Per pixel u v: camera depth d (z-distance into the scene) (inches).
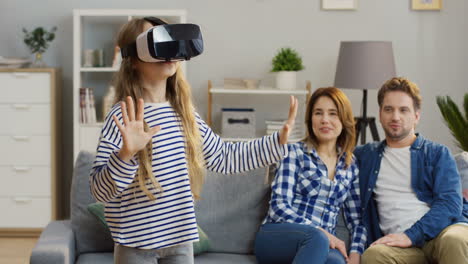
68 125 197.5
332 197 106.0
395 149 108.7
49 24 194.7
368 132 196.4
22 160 183.5
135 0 193.3
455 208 101.2
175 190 68.1
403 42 192.4
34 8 194.2
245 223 110.7
